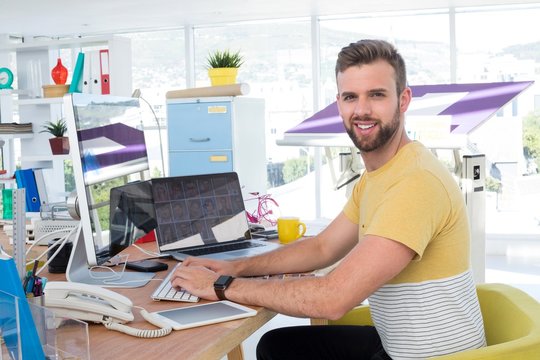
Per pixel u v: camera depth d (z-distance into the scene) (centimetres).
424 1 576
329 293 150
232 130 483
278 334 197
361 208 175
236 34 696
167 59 716
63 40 479
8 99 629
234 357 286
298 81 685
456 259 158
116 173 191
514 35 617
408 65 646
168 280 184
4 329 115
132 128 215
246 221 244
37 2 534
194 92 494
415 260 153
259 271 191
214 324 147
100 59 470
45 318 119
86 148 171
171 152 505
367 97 162
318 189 688
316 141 345
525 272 543
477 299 167
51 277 195
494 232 627
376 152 165
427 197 152
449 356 143
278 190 703
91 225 168
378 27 654
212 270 186
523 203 619
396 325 160
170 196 227
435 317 156
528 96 614
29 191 373
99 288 149
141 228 206
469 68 630
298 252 195
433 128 304
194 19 660
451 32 628
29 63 509
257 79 696
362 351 191
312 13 642
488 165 623
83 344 116
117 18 635
